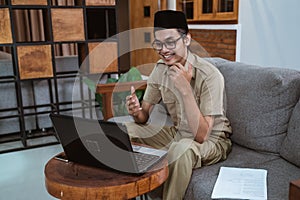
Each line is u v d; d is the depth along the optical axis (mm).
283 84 1796
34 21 4684
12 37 2990
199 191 1512
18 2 2963
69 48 4707
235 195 1387
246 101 1927
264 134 1841
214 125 1798
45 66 3168
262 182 1492
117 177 1297
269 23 3719
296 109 1747
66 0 4551
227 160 1779
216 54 4695
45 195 2301
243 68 2094
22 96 3383
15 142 3338
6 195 2303
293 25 3434
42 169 2727
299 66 3414
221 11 4457
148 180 1291
